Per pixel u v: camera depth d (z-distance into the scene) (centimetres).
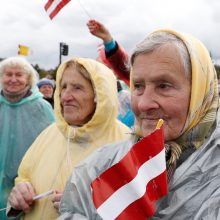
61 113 228
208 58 130
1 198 307
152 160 119
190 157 126
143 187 117
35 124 327
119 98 364
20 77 327
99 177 115
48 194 211
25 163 237
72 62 226
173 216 121
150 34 130
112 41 288
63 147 225
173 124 126
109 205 114
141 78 128
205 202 118
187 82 126
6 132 323
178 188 123
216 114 132
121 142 152
